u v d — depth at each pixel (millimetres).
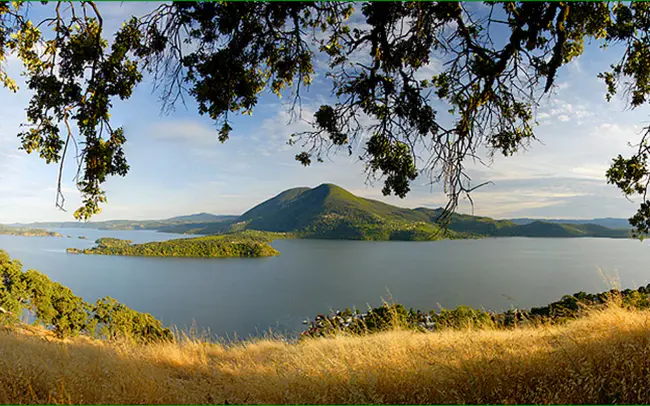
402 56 4344
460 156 4180
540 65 4504
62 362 4664
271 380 4582
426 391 3500
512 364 3666
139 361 5867
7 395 3467
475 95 4559
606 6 5195
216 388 4844
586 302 6973
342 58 5082
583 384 3102
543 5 4066
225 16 4008
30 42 4816
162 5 4160
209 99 4324
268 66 5125
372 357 4727
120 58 4184
